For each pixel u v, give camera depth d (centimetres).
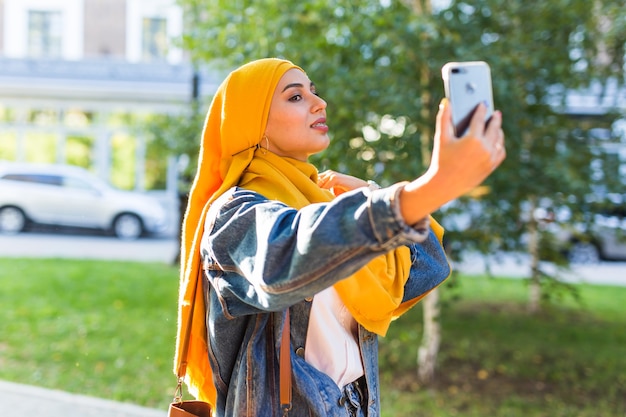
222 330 148
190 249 166
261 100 157
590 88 568
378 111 468
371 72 465
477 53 463
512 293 994
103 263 1087
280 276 119
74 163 1653
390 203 109
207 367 166
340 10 488
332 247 112
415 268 168
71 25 1783
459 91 108
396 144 478
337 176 180
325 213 114
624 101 574
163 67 1634
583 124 564
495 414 473
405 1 513
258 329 146
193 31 573
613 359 643
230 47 525
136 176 1652
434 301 545
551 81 532
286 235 119
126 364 557
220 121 162
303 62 478
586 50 538
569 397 524
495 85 450
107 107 1636
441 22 481
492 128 107
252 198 138
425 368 548
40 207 1483
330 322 155
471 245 500
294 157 165
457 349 658
